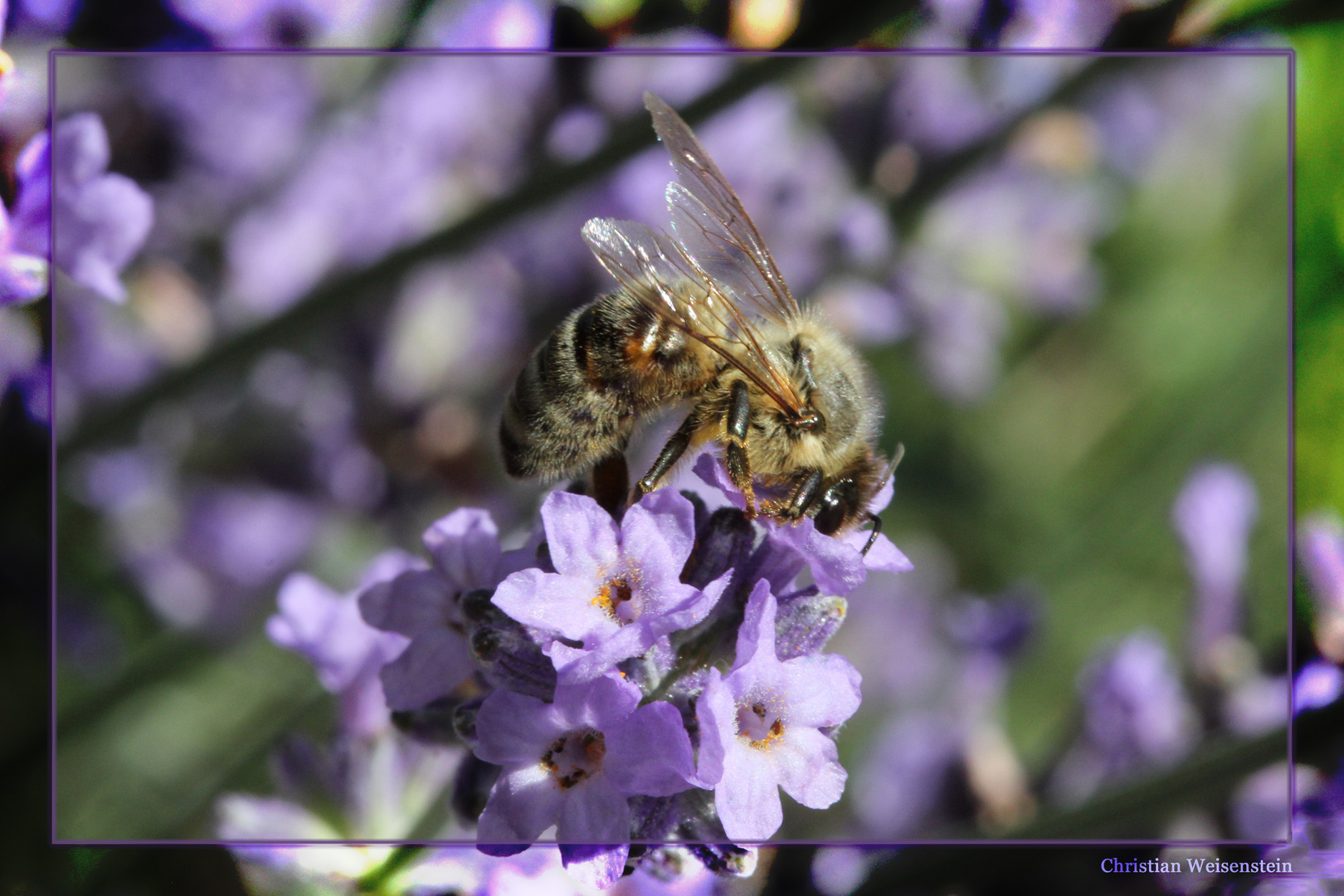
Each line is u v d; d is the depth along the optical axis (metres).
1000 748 0.15
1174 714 0.15
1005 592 0.19
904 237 0.17
